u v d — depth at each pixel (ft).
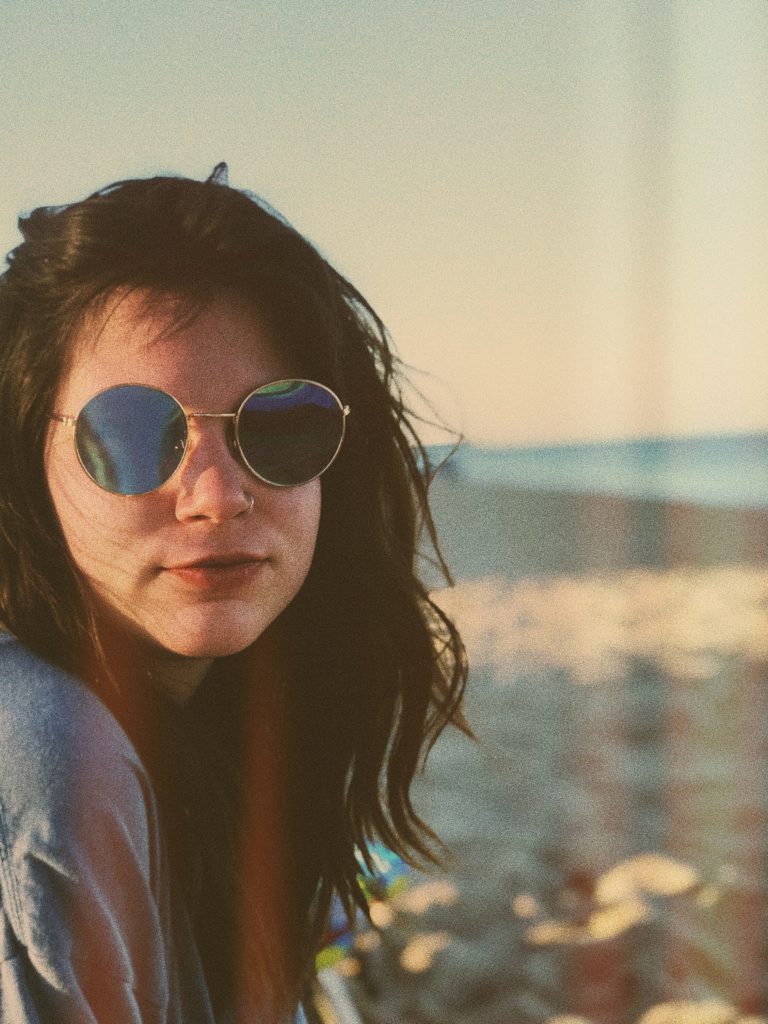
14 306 3.61
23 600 3.55
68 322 3.49
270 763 4.75
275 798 4.74
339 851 4.91
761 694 24.39
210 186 3.70
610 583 48.06
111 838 3.11
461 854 14.32
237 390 3.55
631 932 11.53
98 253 3.49
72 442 3.51
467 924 11.84
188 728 4.09
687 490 141.18
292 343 3.74
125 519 3.45
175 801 3.88
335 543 4.62
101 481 3.45
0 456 3.59
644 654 30.71
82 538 3.52
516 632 34.91
